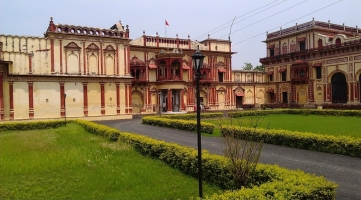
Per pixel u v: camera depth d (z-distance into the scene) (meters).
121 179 8.55
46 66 28.84
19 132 20.97
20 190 7.81
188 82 41.56
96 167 9.91
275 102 47.84
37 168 9.78
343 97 37.75
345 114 28.72
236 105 46.91
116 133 15.44
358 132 16.61
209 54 43.66
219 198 5.37
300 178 6.26
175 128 21.77
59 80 29.41
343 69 37.16
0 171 9.42
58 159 10.95
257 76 49.12
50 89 28.98
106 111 31.78
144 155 11.91
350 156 11.71
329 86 39.09
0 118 26.20
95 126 18.77
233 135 7.86
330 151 12.48
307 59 42.09
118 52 32.91
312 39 41.34
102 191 7.67
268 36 49.75
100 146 13.66
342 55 37.28
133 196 7.30
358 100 35.53
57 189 7.86
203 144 14.75
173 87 38.09
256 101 48.78
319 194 5.75
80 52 30.66
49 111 28.84
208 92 43.59
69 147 13.64
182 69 39.44
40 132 20.44
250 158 7.52
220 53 44.47
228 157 7.66
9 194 7.52
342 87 37.94
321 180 6.14
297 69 42.94
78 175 9.06
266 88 49.69
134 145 13.05
